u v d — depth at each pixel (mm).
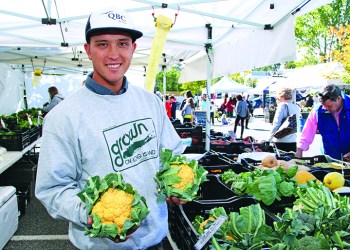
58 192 1480
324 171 3188
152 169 1694
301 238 1412
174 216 2574
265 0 3426
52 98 9891
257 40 4082
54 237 4207
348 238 1408
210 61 5102
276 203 2438
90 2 4055
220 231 1716
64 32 5078
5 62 9875
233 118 26812
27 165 5238
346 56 16312
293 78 15383
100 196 1354
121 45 1594
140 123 1690
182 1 3785
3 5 4145
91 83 1596
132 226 1323
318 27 25750
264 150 5016
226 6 4043
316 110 3881
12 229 3996
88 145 1533
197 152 5254
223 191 2820
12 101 10242
